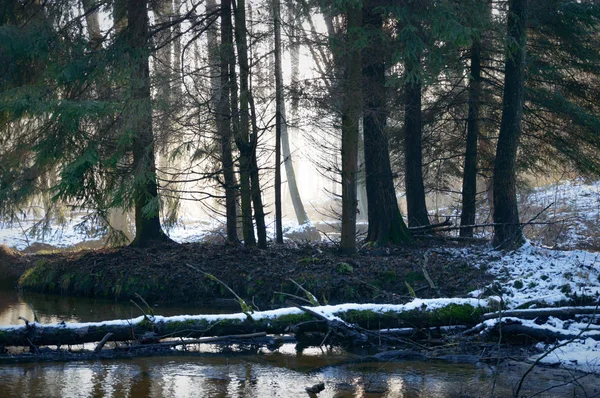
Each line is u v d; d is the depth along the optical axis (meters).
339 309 10.00
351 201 15.09
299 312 9.96
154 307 13.63
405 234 16.52
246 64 15.33
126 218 25.08
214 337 9.67
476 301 10.22
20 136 16.38
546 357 8.88
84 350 9.62
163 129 14.93
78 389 7.45
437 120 20.23
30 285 16.58
